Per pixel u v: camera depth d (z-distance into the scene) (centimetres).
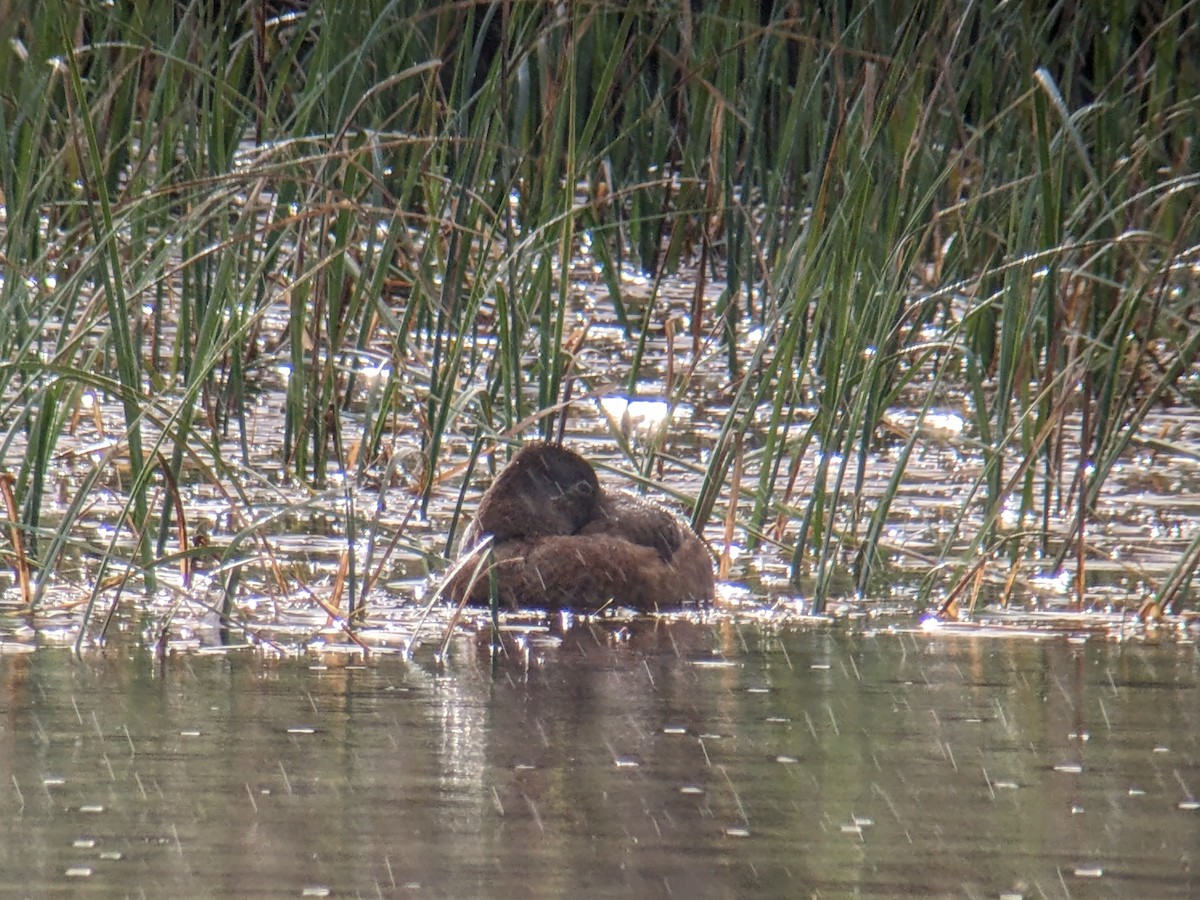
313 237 1367
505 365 1257
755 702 911
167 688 917
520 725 866
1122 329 1148
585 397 1253
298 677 945
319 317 1336
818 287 1367
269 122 1287
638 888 666
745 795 769
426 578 1168
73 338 1073
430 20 1459
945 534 1291
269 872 676
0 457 1081
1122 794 771
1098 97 1298
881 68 1242
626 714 884
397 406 1409
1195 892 664
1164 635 1052
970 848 708
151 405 1100
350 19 1362
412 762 806
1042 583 1181
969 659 998
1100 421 1164
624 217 2069
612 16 1620
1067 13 1346
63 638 1012
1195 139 1453
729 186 1377
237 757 810
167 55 1170
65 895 651
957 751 831
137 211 1259
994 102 1395
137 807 744
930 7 1228
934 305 1344
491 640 1038
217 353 1103
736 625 1081
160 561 1025
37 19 1137
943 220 1488
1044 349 1389
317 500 1119
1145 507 1367
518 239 1342
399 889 662
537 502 1166
